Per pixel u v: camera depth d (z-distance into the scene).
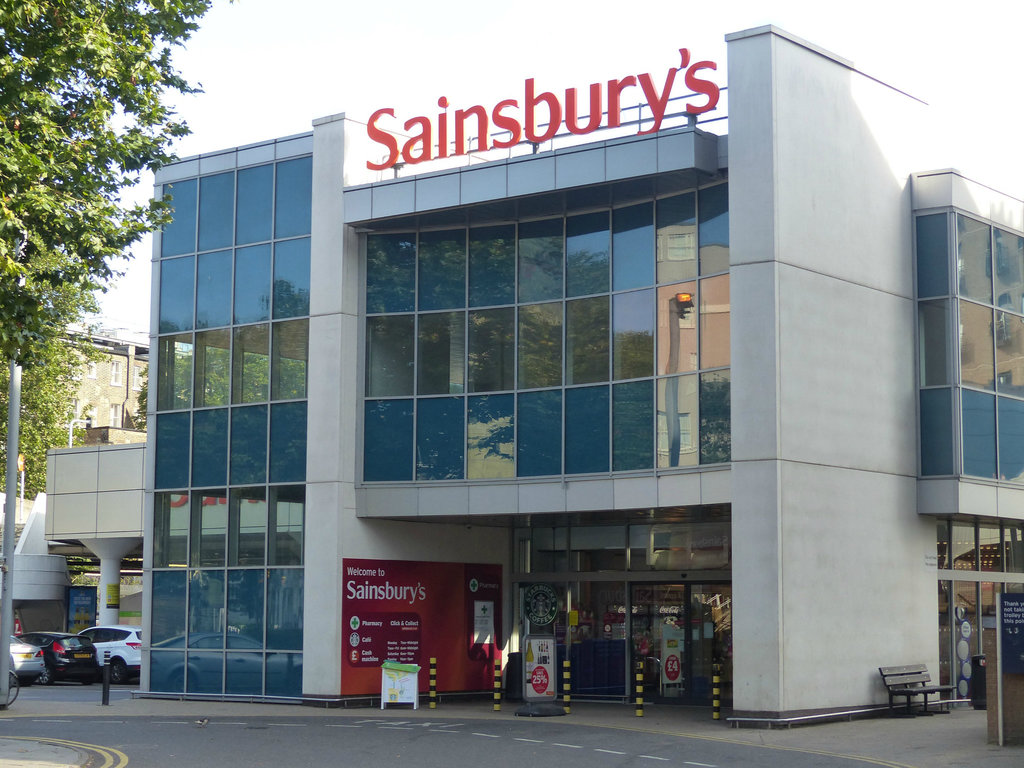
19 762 15.59
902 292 24.25
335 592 25.00
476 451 25.11
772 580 20.75
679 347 23.14
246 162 27.58
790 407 21.36
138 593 50.72
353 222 25.70
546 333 24.84
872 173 23.78
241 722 21.92
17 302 17.59
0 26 17.53
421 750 17.78
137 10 20.52
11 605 24.94
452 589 27.22
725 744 18.48
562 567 27.91
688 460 22.72
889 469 23.45
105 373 93.81
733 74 22.02
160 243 28.70
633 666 26.67
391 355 25.94
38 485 59.66
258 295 27.08
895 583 23.27
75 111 19.88
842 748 17.97
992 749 17.67
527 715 23.05
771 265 21.31
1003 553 26.73
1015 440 25.34
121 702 26.62
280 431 26.39
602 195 23.83
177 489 27.78
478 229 25.75
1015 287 25.86
